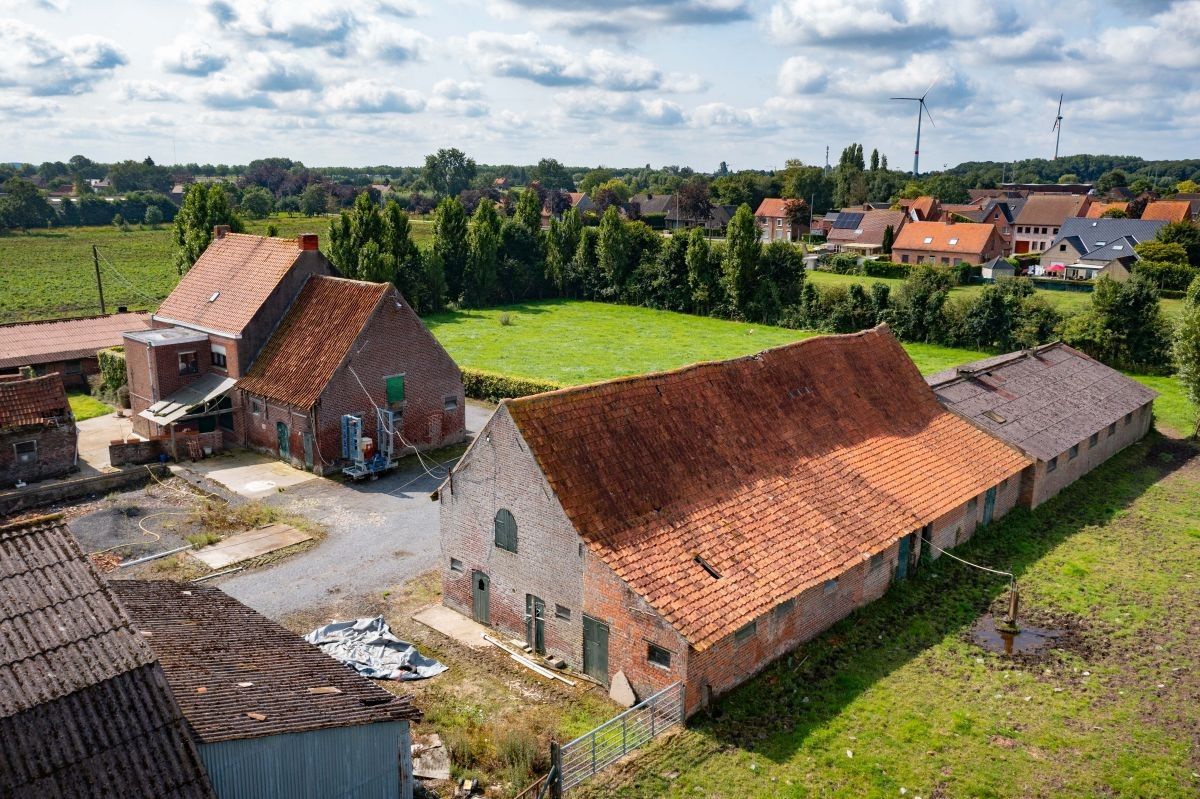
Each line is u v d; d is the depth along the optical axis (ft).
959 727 71.05
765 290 279.69
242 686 58.18
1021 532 112.16
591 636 77.36
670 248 300.40
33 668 49.60
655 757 66.80
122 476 127.85
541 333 260.42
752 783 63.98
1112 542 109.81
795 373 108.37
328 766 55.62
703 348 241.14
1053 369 153.28
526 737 66.80
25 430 127.54
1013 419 126.41
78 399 178.09
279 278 147.64
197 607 73.05
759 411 99.30
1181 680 78.95
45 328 192.75
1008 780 64.85
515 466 80.48
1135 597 94.79
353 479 131.54
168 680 54.44
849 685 77.05
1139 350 214.69
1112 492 128.57
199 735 49.37
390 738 59.26
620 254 311.27
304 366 138.00
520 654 82.79
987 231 381.19
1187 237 351.46
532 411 80.53
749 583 76.69
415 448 146.10
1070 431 128.77
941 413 121.80
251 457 142.00
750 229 278.46
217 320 149.48
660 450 86.43
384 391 140.67
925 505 98.07
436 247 297.94
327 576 99.55
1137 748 69.00
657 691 72.18
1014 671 79.97
